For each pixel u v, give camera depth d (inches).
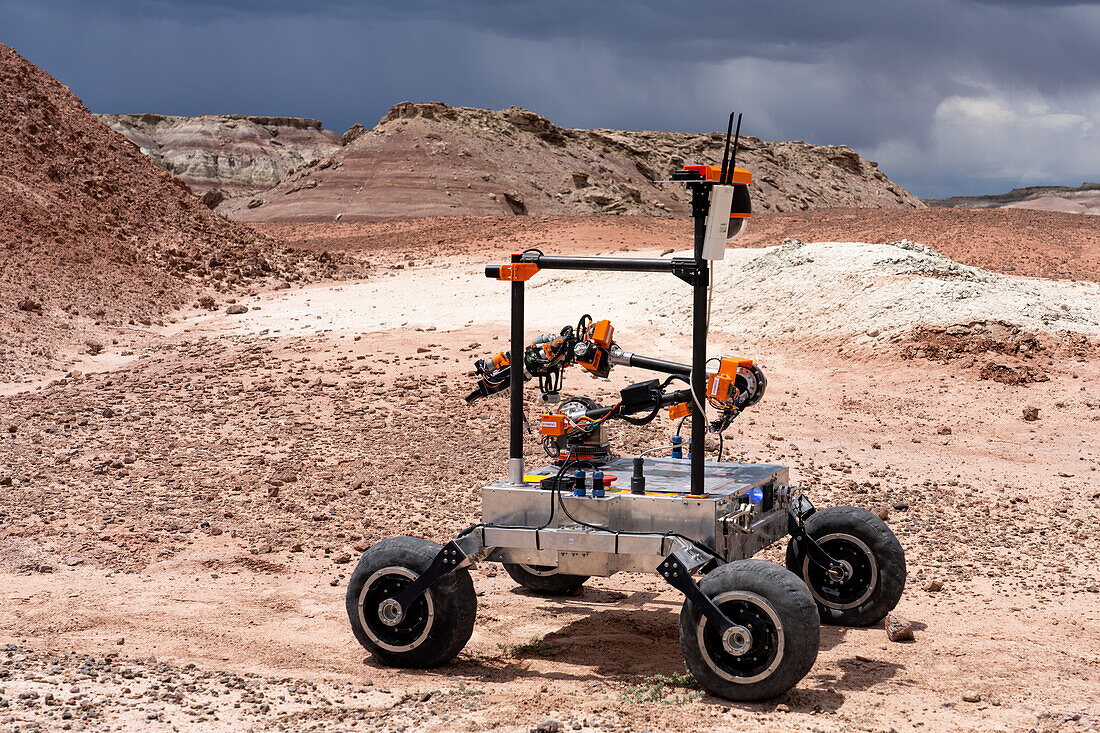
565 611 272.5
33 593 280.5
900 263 858.8
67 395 618.2
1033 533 369.1
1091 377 669.3
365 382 643.5
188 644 239.5
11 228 1101.1
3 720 175.5
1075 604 279.6
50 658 219.9
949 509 406.3
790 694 205.2
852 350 741.9
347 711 192.2
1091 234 1636.3
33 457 455.5
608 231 1921.8
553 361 229.3
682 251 1427.2
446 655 220.5
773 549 336.8
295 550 329.1
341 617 263.6
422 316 933.2
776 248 975.6
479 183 4938.5
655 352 760.3
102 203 1310.3
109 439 498.9
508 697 201.9
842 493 430.0
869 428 578.6
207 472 436.1
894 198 7278.5
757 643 195.2
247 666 223.3
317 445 494.9
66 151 1379.2
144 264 1192.2
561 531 211.3
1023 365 687.1
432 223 2512.3
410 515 377.4
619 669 222.4
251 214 4655.5
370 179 4896.7
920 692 209.0
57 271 1051.9
